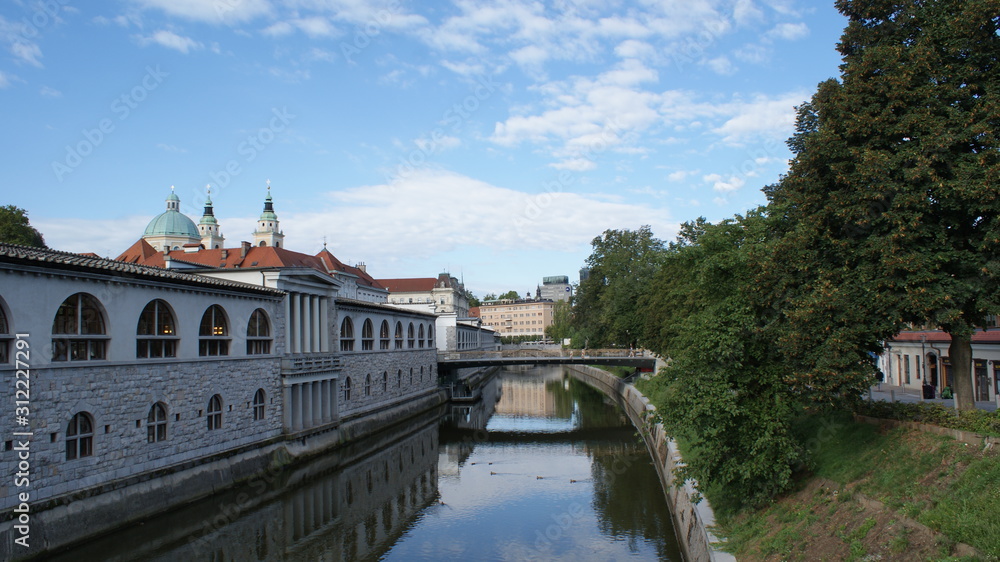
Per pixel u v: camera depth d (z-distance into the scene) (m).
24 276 22.38
